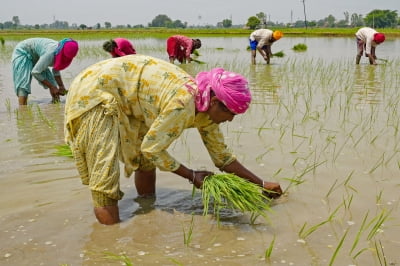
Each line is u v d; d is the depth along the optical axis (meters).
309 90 8.92
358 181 4.02
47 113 7.10
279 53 17.95
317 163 4.51
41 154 4.91
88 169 3.25
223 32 54.69
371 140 5.30
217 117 3.10
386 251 2.82
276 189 3.66
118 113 3.18
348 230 3.12
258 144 5.20
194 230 3.19
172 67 3.14
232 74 2.97
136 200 3.74
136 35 43.12
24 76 7.69
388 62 14.56
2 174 4.27
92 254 2.86
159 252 2.88
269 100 7.98
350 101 7.71
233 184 3.28
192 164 4.54
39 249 2.92
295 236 3.05
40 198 3.73
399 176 4.13
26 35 41.91
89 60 16.55
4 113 7.13
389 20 144.75
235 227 3.23
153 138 3.08
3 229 3.19
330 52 20.77
